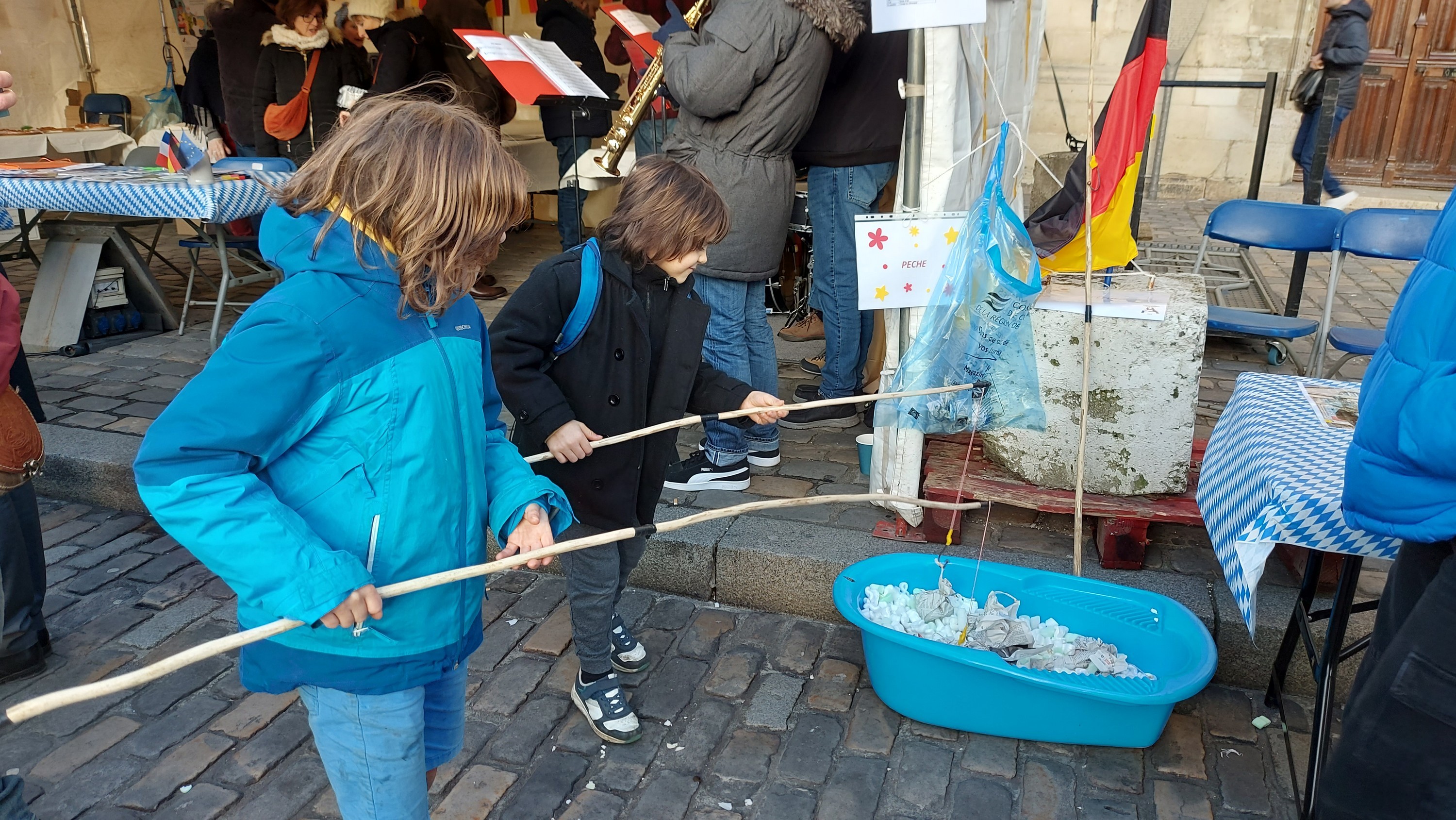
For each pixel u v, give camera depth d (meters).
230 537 1.22
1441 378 1.35
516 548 1.58
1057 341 2.83
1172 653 2.40
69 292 5.19
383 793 1.51
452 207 1.27
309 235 1.32
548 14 5.45
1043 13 3.16
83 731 2.48
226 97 6.54
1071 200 3.17
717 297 3.35
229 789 2.29
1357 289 6.37
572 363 2.18
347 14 6.40
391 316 1.36
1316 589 2.65
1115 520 2.85
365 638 1.40
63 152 7.16
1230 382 4.67
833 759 2.37
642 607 3.04
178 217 4.56
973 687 2.35
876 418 2.82
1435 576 1.39
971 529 3.15
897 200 2.94
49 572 3.30
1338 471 1.93
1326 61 6.67
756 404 2.33
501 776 2.32
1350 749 1.46
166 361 5.00
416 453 1.38
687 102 3.15
